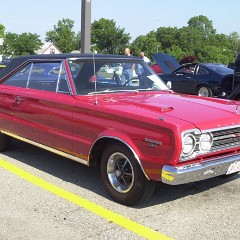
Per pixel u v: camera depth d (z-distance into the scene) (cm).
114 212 447
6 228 410
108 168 471
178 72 1579
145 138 420
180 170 404
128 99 504
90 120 476
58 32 10075
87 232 403
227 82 1096
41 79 578
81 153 496
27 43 8575
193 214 443
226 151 445
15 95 603
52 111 531
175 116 426
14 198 485
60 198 486
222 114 449
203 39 13412
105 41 8256
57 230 406
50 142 544
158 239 388
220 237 393
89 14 1034
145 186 437
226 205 468
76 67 539
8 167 598
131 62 589
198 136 414
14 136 620
